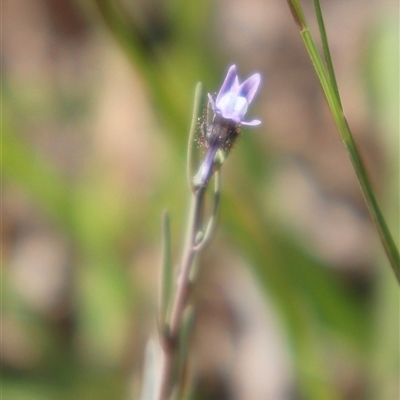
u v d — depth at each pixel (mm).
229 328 220
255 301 219
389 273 208
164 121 204
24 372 217
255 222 203
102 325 218
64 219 215
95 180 226
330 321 209
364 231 230
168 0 226
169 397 180
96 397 215
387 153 215
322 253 225
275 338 218
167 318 181
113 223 218
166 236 178
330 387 203
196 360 218
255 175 213
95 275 218
